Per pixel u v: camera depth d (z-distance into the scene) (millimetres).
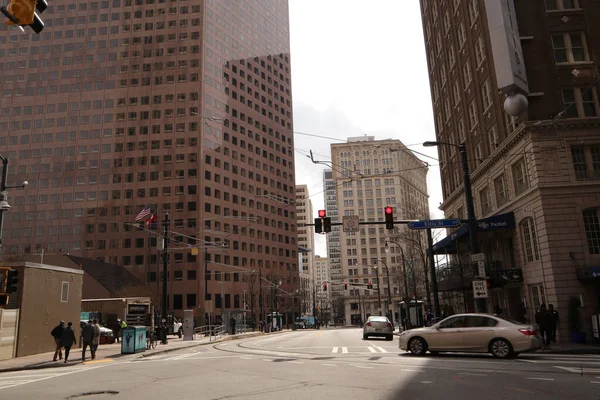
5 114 95375
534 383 10125
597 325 21984
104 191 91250
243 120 108688
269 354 20250
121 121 94312
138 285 60906
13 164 93312
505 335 15336
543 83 26891
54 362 19422
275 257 110625
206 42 100125
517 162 28172
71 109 95312
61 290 26531
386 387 10000
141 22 99312
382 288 130750
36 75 97000
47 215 90938
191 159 92500
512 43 25844
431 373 12031
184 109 94875
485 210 34500
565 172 25109
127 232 89000
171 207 90312
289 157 124438
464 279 32594
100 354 22969
